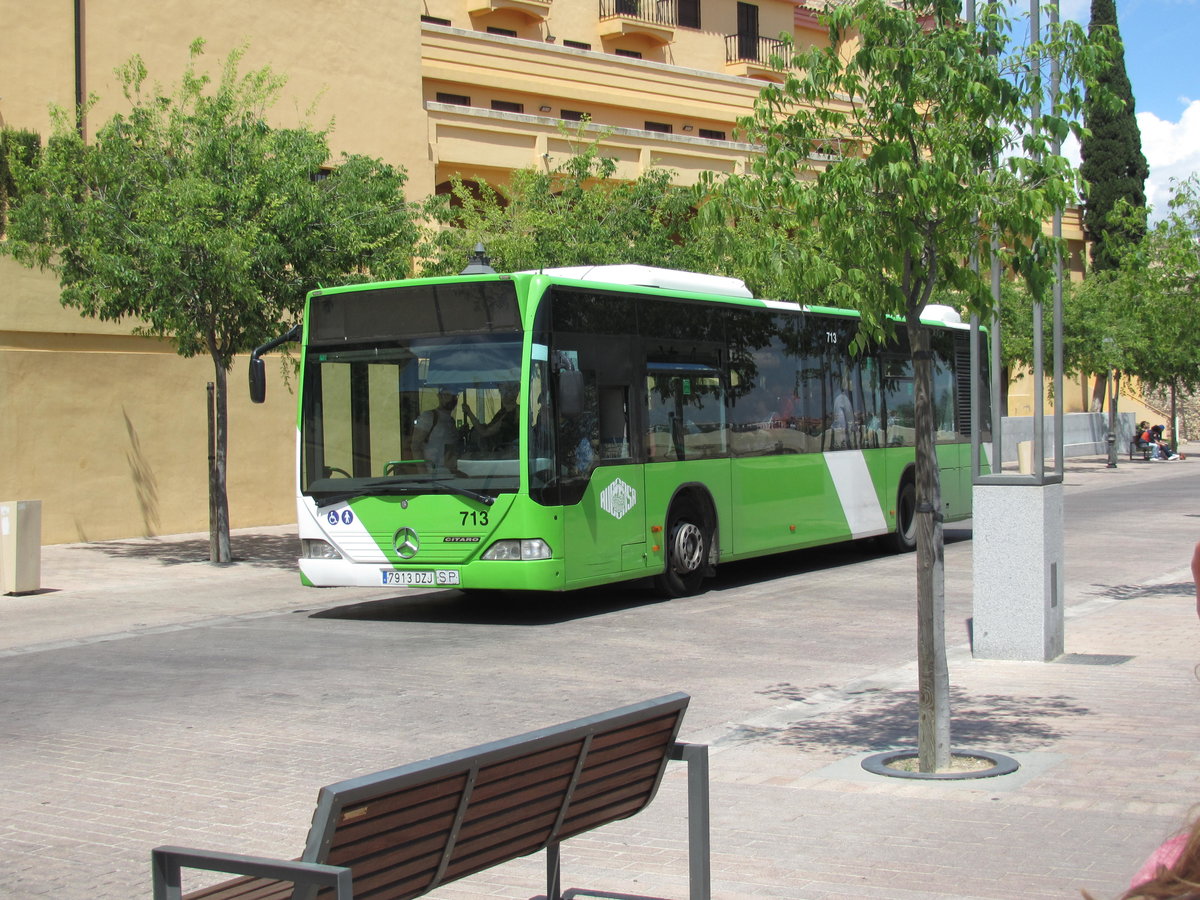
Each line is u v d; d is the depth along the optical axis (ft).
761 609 48.62
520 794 14.11
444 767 12.74
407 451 45.60
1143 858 19.16
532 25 135.64
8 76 76.38
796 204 24.82
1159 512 87.04
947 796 22.89
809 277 24.85
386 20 93.81
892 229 24.32
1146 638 39.09
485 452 44.47
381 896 12.66
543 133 103.50
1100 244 190.60
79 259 60.49
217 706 32.27
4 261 69.36
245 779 25.29
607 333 47.78
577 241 83.76
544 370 44.50
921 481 24.81
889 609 48.26
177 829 22.11
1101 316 135.64
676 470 51.03
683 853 20.07
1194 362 148.46
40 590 55.57
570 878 19.11
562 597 52.95
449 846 13.29
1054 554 36.17
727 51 151.33
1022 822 21.16
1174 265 74.59
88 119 79.36
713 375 53.67
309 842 11.61
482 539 44.16
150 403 76.07
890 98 24.40
